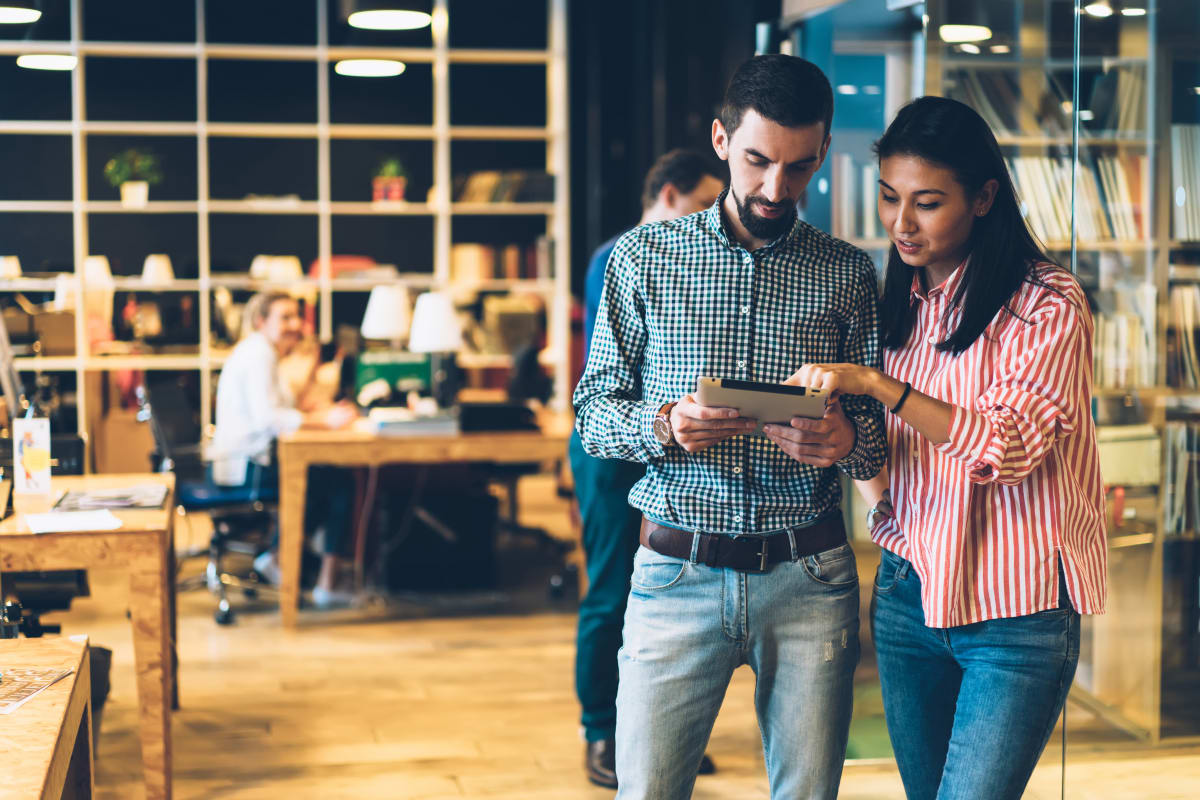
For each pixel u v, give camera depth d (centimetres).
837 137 364
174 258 859
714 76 645
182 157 865
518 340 878
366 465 624
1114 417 312
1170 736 313
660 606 223
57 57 810
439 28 866
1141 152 306
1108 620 312
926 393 222
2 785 172
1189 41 303
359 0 598
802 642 220
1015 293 213
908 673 229
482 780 381
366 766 393
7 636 264
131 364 815
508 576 670
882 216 219
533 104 916
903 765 235
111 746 405
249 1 857
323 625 567
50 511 366
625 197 835
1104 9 301
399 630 559
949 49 309
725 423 203
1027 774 212
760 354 221
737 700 461
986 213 214
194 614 584
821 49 367
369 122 893
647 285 224
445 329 654
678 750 225
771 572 218
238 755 401
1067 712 311
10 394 397
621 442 220
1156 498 315
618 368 230
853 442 212
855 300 226
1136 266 311
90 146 850
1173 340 313
